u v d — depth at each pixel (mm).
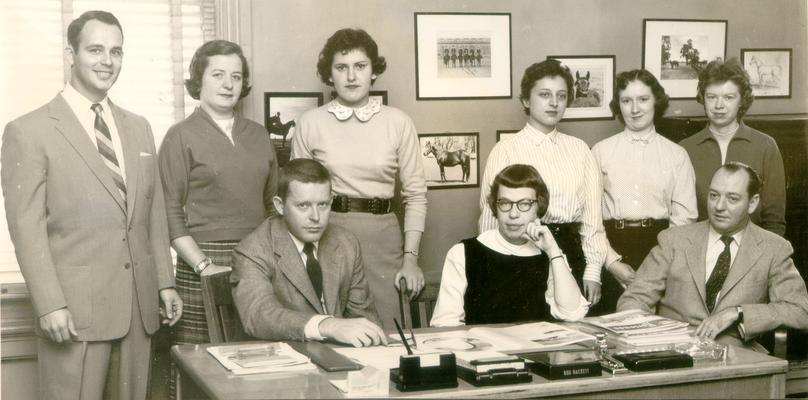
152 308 2859
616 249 3541
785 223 3744
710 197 2975
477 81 3977
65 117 2703
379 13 3799
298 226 2596
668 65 4262
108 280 2727
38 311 2602
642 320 2594
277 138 3648
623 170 3541
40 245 2607
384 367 2068
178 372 2250
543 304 2924
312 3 3686
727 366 2113
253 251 2590
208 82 3070
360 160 3176
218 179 3045
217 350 2262
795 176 3807
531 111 3373
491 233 2990
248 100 3602
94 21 2732
